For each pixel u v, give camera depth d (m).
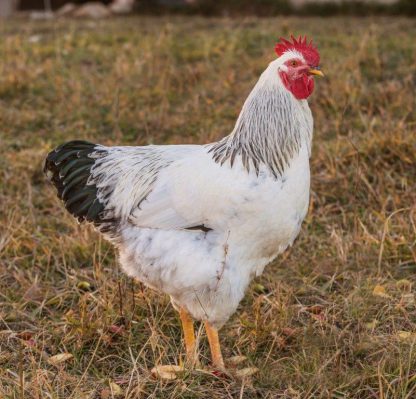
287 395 5.05
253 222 5.06
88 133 9.52
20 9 20.39
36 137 9.52
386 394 4.88
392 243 6.87
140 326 5.95
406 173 8.16
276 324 5.79
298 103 5.18
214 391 5.12
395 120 9.28
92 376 5.38
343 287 6.45
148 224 5.26
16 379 5.19
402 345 5.45
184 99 10.66
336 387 5.04
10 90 10.91
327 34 13.29
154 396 5.03
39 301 6.37
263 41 12.91
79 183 5.61
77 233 7.26
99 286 6.44
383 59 11.23
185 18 16.72
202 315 5.33
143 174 5.39
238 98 10.48
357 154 7.82
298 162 5.14
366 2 17.08
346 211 7.74
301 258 6.97
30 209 7.57
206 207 5.07
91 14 17.86
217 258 5.13
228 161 5.14
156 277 5.30
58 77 11.23
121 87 10.84
